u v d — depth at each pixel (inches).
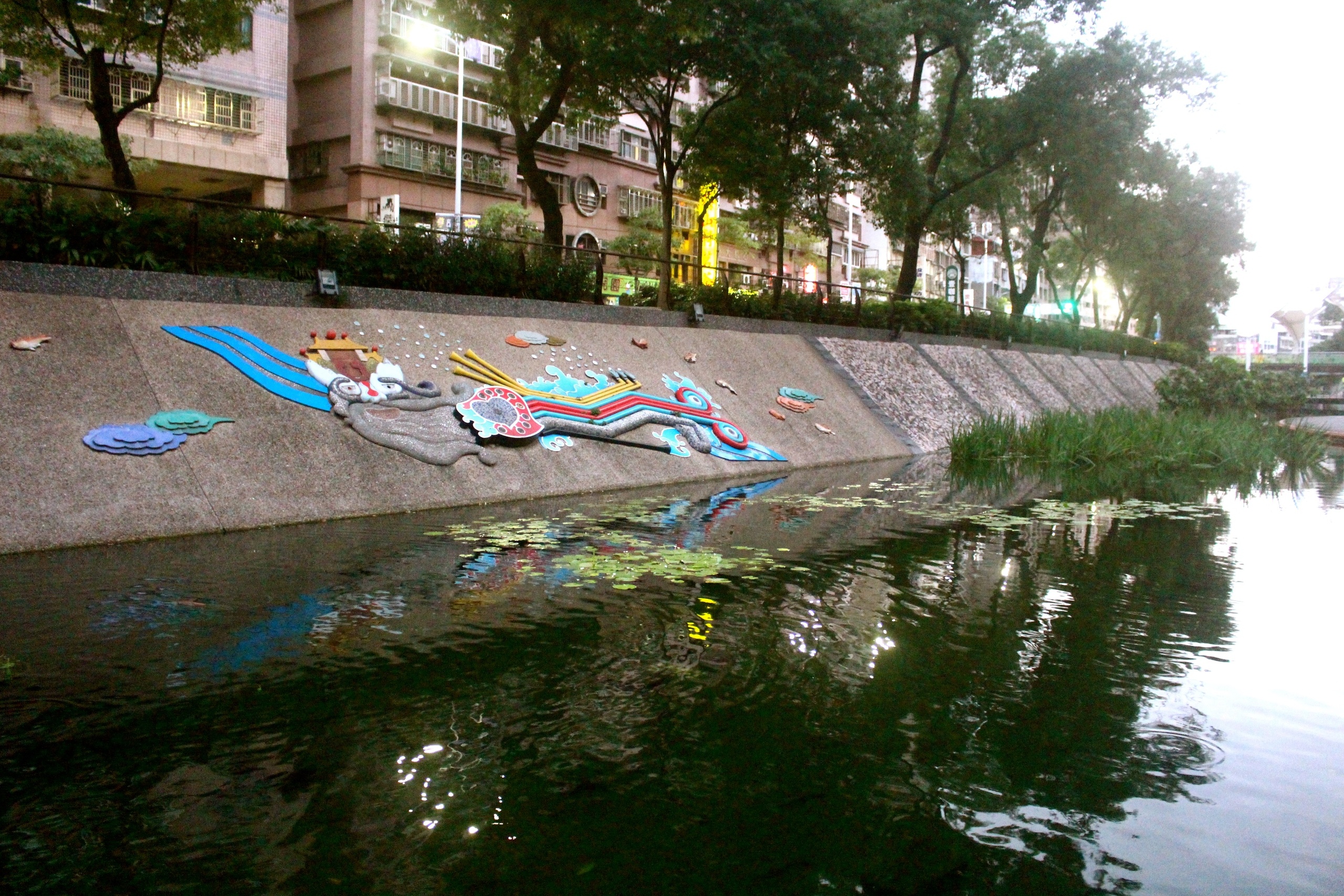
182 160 954.1
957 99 931.3
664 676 187.0
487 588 249.1
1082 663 202.5
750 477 527.2
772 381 682.2
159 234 420.8
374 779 141.3
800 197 866.8
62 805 132.9
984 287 2327.8
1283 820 135.0
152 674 181.9
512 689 177.8
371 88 1098.1
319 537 312.0
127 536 295.7
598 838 126.0
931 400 837.8
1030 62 937.5
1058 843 127.4
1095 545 342.0
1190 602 258.2
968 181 986.7
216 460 338.6
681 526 353.7
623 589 251.3
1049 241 1621.6
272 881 114.7
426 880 115.3
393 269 516.1
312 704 168.7
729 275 812.6
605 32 625.0
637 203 1446.9
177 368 365.7
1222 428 746.8
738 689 181.3
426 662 191.3
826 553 309.4
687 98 1464.1
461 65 1045.2
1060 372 1221.7
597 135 1366.9
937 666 198.8
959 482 543.5
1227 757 155.8
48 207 406.9
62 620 214.2
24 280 359.3
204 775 142.0
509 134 1233.4
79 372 338.6
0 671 183.0
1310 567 305.7
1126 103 938.1
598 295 642.8
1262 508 456.4
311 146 1143.6
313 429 377.1
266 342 406.3
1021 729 165.9
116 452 317.7
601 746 154.2
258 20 1003.3
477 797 136.6
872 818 133.0
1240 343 2979.8
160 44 548.1
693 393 579.8
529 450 442.3
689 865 119.8
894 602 249.6
